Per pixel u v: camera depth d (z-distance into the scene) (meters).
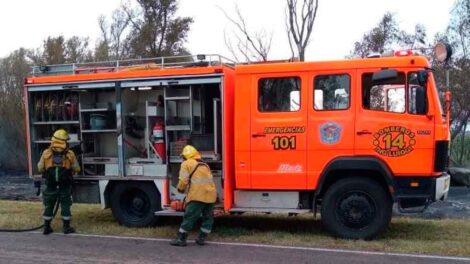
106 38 31.84
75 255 7.49
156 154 9.45
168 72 9.09
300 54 15.31
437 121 7.90
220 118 8.81
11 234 9.12
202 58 9.18
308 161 8.31
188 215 7.96
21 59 30.33
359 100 8.10
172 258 7.23
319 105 8.29
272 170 8.47
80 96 10.02
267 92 8.52
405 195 8.00
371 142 8.05
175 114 9.41
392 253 7.30
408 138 7.94
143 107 9.89
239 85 8.64
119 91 9.46
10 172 28.78
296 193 8.51
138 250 7.75
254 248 7.77
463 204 14.30
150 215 9.40
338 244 7.84
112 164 9.61
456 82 19.92
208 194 8.00
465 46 20.72
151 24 30.95
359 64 8.12
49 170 9.02
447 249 7.44
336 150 8.19
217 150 8.82
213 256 7.32
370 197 8.11
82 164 9.86
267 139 8.48
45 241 8.48
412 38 21.55
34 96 10.25
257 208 8.66
